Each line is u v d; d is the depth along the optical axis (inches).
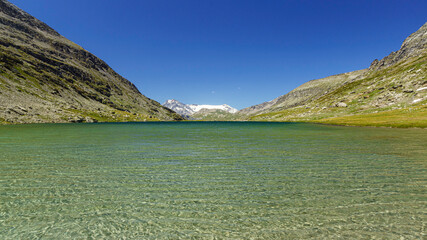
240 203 467.2
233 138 1882.4
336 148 1219.2
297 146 1316.4
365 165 796.6
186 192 532.7
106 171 723.4
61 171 720.3
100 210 436.5
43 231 361.1
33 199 487.2
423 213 412.2
